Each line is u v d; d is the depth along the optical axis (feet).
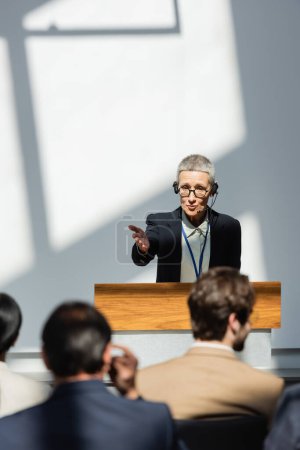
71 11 29.43
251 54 29.71
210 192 20.45
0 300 12.64
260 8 29.71
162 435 8.89
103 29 29.45
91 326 9.12
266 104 29.81
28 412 8.80
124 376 9.97
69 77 29.43
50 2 29.32
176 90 29.58
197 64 29.60
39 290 29.48
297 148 29.89
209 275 11.58
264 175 29.86
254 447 10.51
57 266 29.55
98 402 8.87
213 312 11.30
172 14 29.53
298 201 29.94
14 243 29.45
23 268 29.45
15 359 29.27
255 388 11.02
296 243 30.01
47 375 28.66
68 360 8.98
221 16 29.63
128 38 29.50
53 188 29.48
